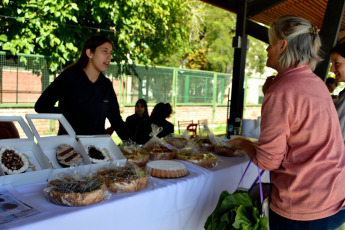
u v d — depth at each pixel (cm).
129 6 739
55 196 122
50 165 148
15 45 638
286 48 133
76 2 672
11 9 619
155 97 936
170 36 973
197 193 172
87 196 122
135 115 395
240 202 145
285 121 126
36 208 117
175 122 1006
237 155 229
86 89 221
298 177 128
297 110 125
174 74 973
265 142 132
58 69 710
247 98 1267
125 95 852
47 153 162
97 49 217
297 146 128
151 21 872
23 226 103
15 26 640
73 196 121
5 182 133
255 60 1766
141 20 786
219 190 192
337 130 130
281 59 135
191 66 1639
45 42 666
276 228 138
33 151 159
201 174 176
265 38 388
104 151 179
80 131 225
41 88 694
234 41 377
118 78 826
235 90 387
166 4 862
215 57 1596
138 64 862
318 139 125
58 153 162
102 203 126
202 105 1086
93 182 132
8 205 117
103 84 234
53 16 653
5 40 627
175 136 264
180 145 247
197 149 236
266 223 134
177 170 168
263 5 373
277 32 137
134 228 140
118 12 709
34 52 719
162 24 897
